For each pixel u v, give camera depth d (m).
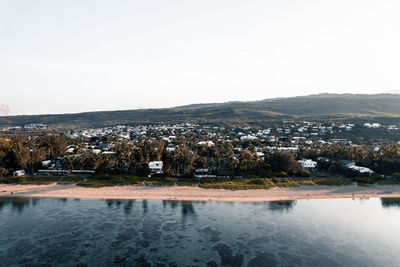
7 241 70.69
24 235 74.12
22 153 137.88
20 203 98.88
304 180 126.81
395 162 134.12
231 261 62.56
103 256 63.84
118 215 88.50
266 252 66.94
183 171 136.38
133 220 84.69
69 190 112.81
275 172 137.50
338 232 78.75
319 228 81.06
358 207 98.38
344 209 96.56
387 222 85.94
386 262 63.69
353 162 145.38
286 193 112.06
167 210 93.38
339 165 143.50
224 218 87.38
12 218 85.25
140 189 114.44
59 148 169.25
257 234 76.56
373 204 101.50
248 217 88.56
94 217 86.75
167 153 155.12
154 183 121.12
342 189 116.75
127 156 154.62
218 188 115.81
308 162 149.62
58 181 124.44
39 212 90.50
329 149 168.75
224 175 134.62
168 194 109.12
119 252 65.81
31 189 113.81
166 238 73.19
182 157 136.25
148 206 96.94
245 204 100.38
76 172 138.12
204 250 67.31
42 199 103.19
